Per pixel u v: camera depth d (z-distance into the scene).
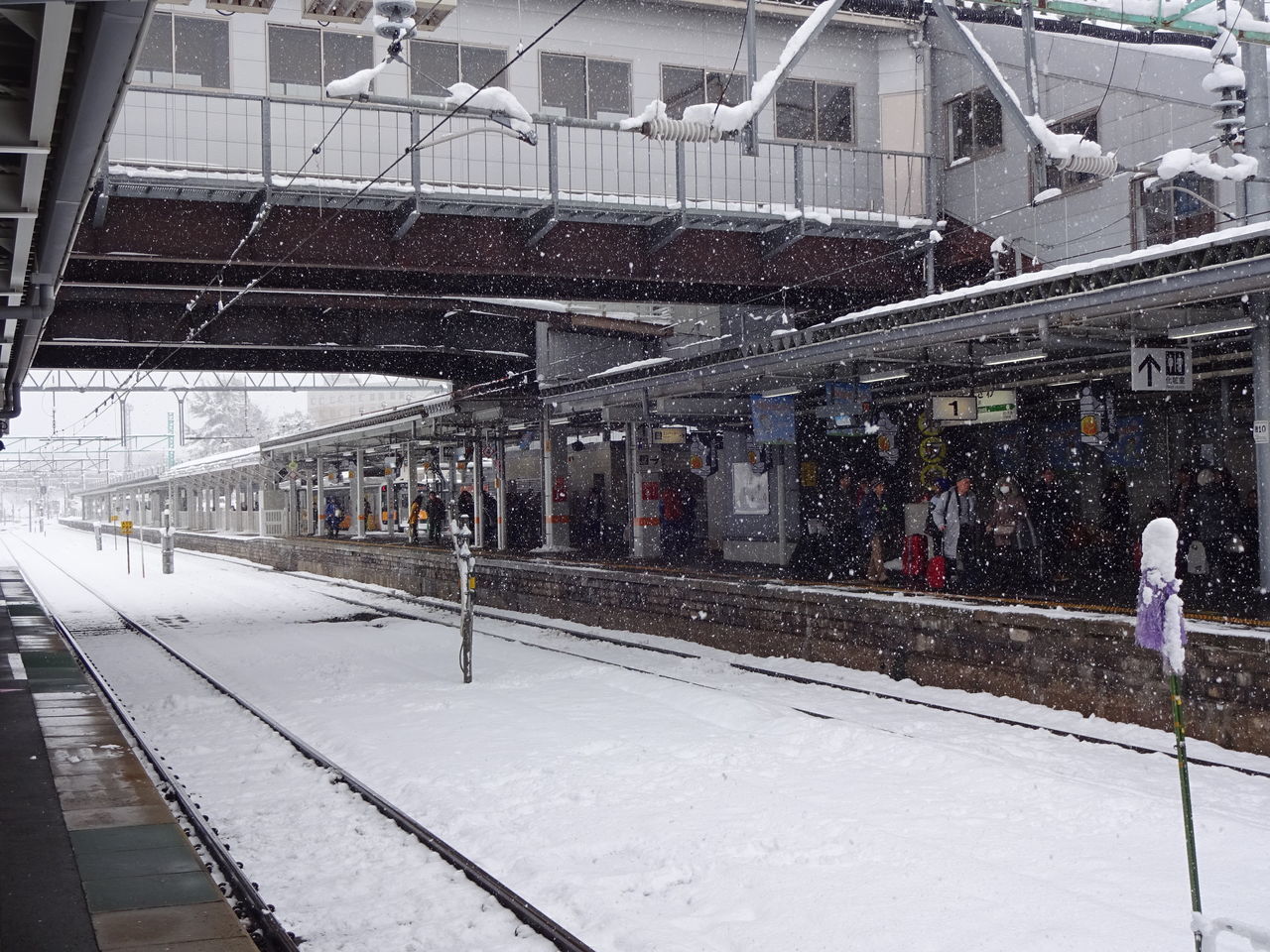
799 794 9.52
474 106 18.20
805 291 24.52
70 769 9.76
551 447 30.22
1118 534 18.91
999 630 13.38
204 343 26.02
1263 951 6.11
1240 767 10.01
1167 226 19.70
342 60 21.89
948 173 24.58
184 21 20.83
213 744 12.34
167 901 6.39
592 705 13.79
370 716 13.52
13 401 24.16
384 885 7.54
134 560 54.38
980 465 23.41
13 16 5.76
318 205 19.42
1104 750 10.87
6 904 6.35
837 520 25.38
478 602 26.67
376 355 32.22
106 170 17.58
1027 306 13.28
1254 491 18.95
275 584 36.56
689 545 31.17
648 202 20.58
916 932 6.51
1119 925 6.50
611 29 24.19
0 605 29.58
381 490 54.69
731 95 25.22
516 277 21.78
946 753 10.57
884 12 23.97
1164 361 14.73
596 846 8.22
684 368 20.34
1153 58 19.86
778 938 6.51
